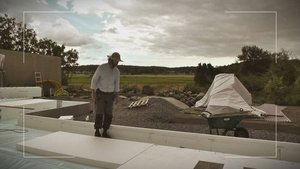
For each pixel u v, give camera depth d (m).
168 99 13.17
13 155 3.42
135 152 3.32
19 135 4.54
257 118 7.27
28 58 14.20
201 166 2.87
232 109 7.33
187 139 3.90
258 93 16.39
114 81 4.24
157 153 3.30
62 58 24.58
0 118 5.83
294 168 2.86
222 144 3.68
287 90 14.66
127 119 7.86
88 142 3.76
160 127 6.65
